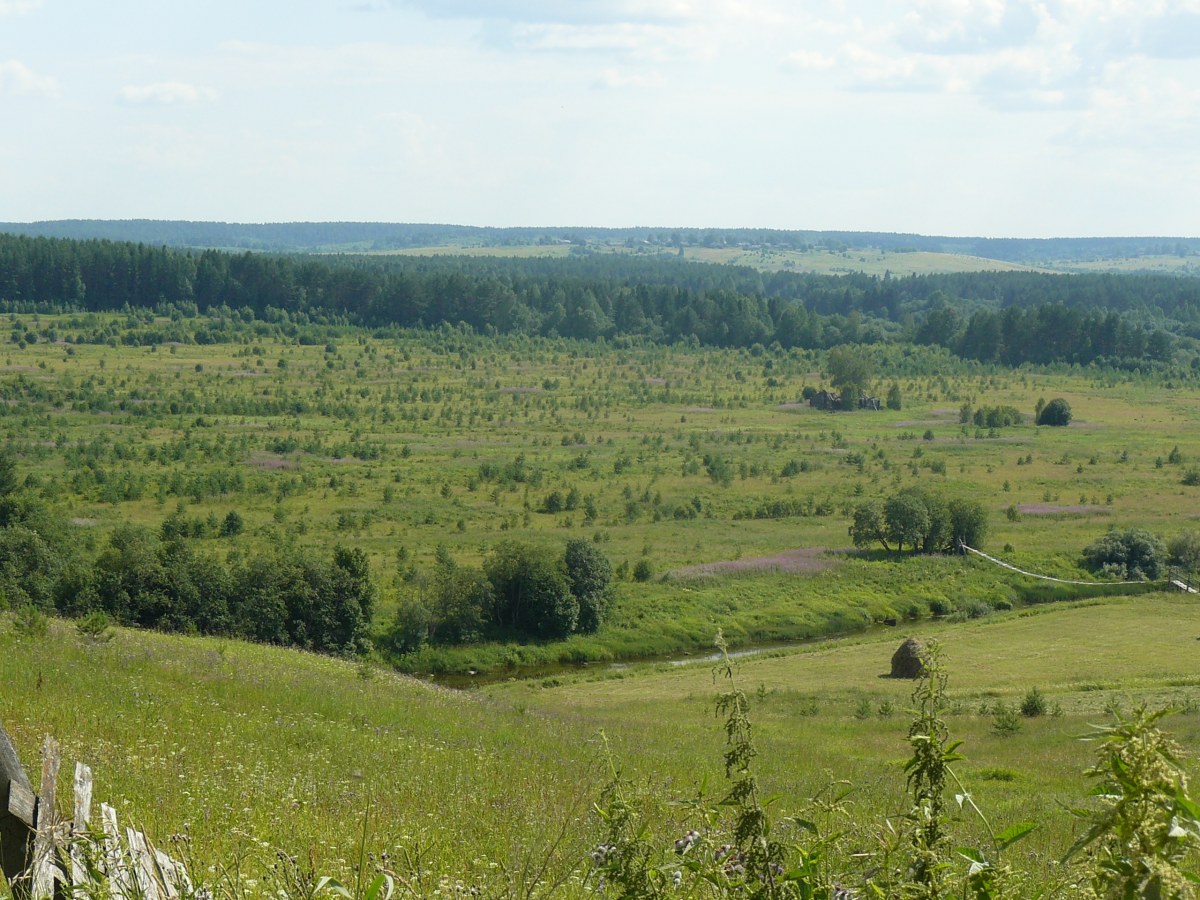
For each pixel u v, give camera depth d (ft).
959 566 238.68
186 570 173.27
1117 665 165.89
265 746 53.21
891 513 246.06
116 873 15.93
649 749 80.02
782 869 14.51
